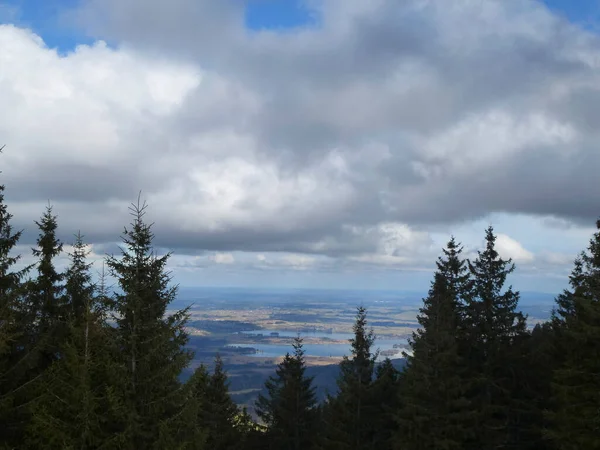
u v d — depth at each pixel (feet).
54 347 72.13
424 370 101.30
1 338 56.80
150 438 58.90
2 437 59.31
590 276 87.04
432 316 135.44
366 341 123.24
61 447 53.98
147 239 63.52
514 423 109.81
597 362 79.87
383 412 122.93
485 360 110.93
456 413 95.50
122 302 60.75
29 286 64.95
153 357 60.80
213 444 136.87
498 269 112.98
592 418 77.56
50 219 80.84
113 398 54.95
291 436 139.23
